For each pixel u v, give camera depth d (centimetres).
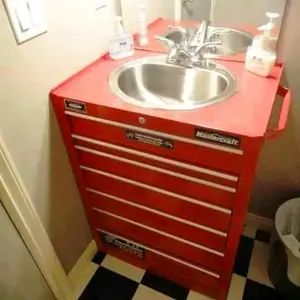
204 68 107
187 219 103
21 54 85
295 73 108
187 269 122
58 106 97
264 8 101
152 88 119
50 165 106
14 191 92
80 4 100
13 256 100
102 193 115
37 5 85
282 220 125
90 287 133
